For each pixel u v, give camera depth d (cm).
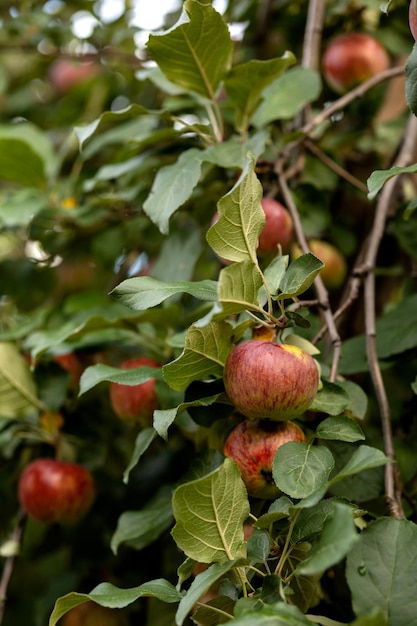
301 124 154
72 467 147
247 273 108
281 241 132
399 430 138
